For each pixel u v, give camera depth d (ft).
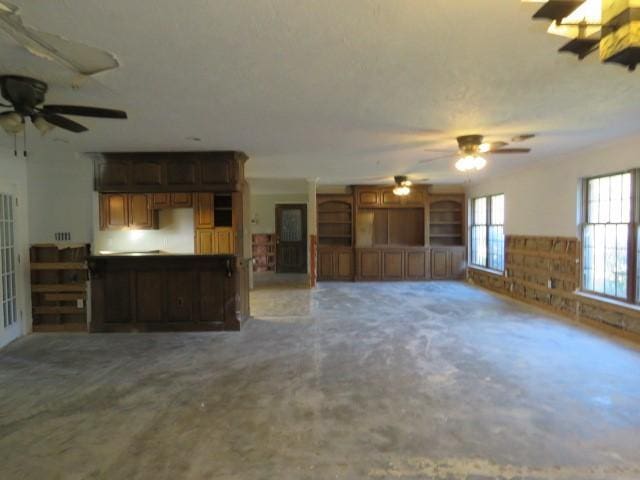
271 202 35.60
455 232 31.22
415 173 23.40
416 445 7.73
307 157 17.57
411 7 5.58
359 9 5.61
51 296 16.89
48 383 11.03
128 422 8.77
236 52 6.99
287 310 20.20
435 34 6.40
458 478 6.72
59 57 7.04
